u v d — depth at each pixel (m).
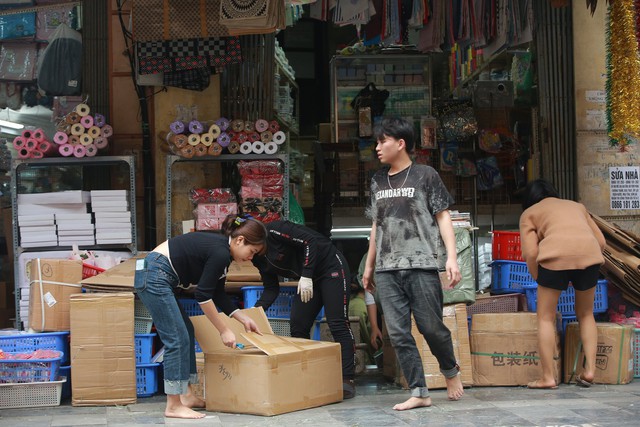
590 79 10.77
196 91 10.24
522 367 7.94
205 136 9.38
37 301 7.69
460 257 8.02
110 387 7.23
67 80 10.62
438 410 6.50
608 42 9.45
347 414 6.43
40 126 10.69
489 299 8.63
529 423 5.85
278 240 7.53
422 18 9.68
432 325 6.57
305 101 16.98
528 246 7.79
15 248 9.38
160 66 9.65
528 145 12.28
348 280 7.70
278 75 11.48
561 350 8.38
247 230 6.42
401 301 6.60
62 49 10.63
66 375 7.79
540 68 10.83
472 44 10.07
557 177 10.80
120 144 10.58
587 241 7.59
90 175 10.53
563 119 10.84
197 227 9.41
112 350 7.26
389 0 9.69
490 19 9.67
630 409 6.37
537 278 7.72
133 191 9.60
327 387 6.97
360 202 12.63
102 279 7.79
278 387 6.46
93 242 9.43
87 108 9.47
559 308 8.54
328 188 12.34
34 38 10.68
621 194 10.75
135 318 7.86
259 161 9.44
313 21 17.02
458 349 7.92
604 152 10.77
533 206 7.96
